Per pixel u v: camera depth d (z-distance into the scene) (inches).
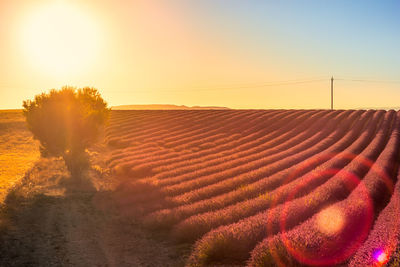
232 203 529.0
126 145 1423.5
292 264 253.1
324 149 1158.3
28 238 412.8
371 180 553.0
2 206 534.3
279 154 1019.9
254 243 328.2
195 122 2000.5
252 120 1991.9
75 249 385.1
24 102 858.1
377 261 208.8
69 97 891.4
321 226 297.4
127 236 437.4
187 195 593.9
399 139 1275.8
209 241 336.8
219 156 1105.4
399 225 270.7
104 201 642.2
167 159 1075.9
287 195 491.2
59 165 1025.5
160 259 354.3
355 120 1919.3
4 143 1448.1
